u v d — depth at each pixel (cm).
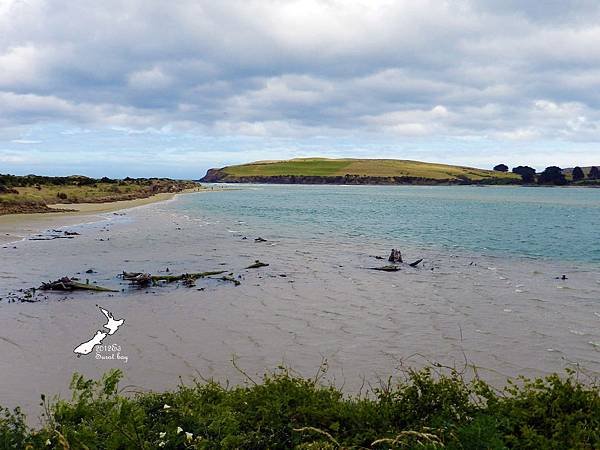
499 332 1465
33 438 545
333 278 2286
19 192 7225
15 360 1209
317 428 570
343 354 1276
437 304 1797
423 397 647
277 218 6062
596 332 1467
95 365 1185
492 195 15125
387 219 6069
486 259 2952
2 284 2095
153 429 572
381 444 553
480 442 496
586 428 539
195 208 7806
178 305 1767
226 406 607
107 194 9550
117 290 2005
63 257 2820
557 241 3947
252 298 1881
